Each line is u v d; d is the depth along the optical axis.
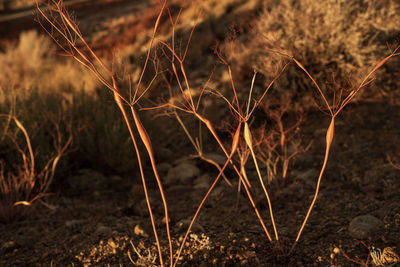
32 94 5.49
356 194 3.53
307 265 2.38
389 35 5.81
